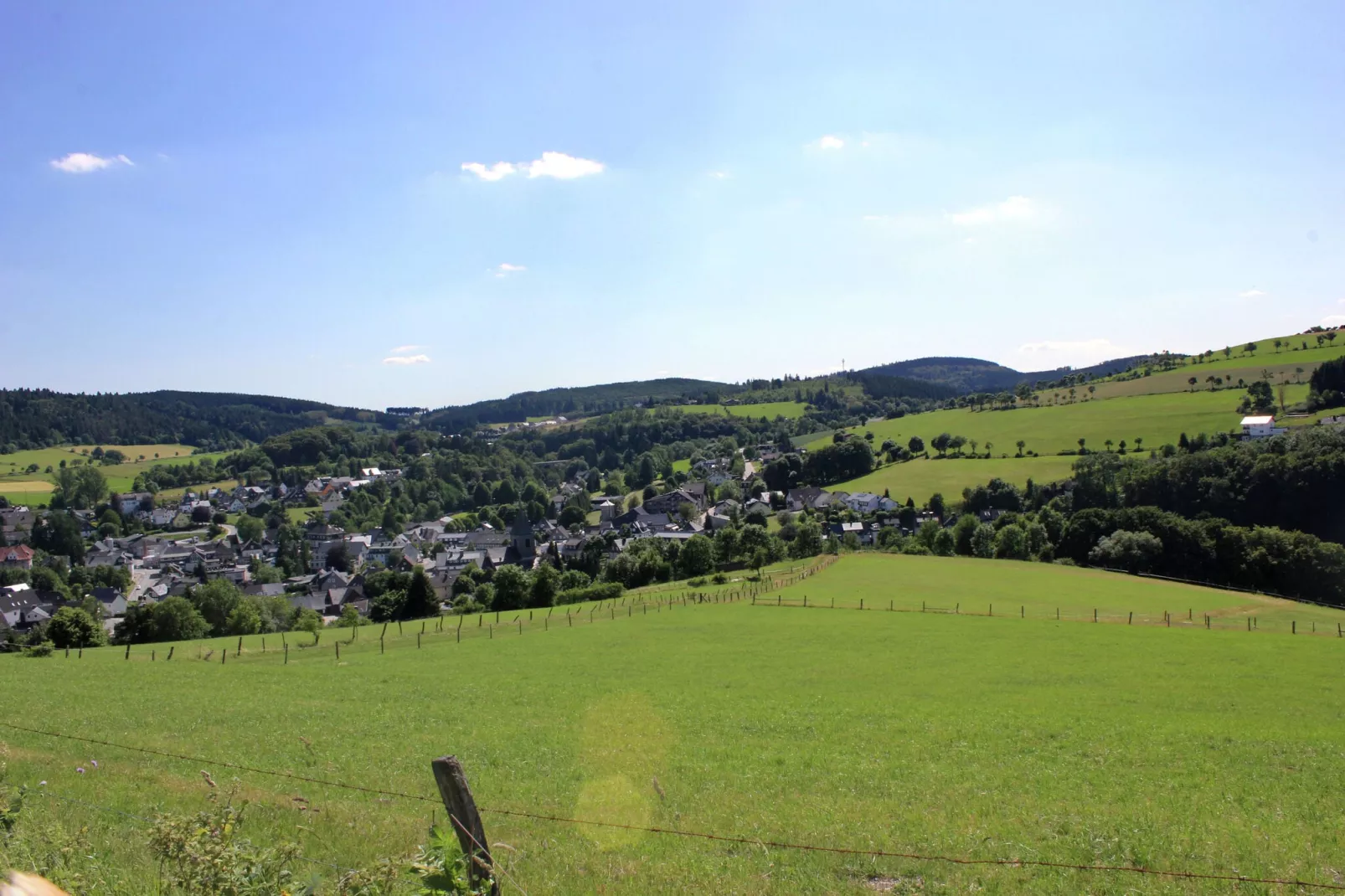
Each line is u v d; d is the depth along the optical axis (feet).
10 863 31.58
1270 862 47.39
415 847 43.34
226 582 361.71
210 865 26.76
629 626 227.20
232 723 93.71
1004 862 45.57
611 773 70.74
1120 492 452.76
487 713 104.73
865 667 153.07
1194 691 128.98
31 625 404.98
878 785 68.28
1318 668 153.89
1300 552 318.45
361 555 610.24
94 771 60.54
